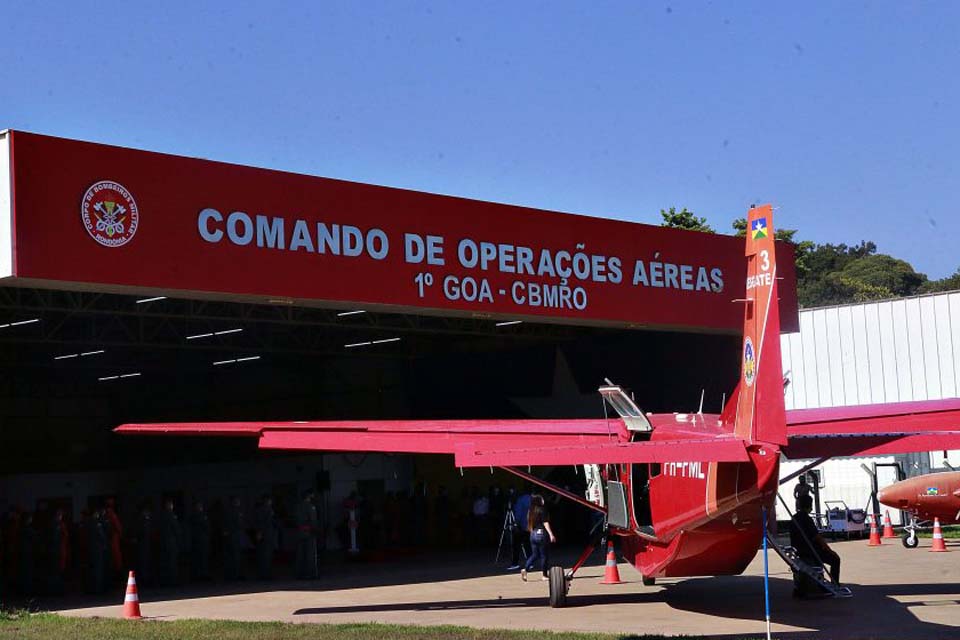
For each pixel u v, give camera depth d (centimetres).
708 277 2845
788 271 3055
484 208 2411
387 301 2227
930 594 1634
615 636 1277
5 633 1473
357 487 3391
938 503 2511
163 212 1941
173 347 2838
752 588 1789
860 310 3572
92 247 1845
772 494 1262
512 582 2091
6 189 1775
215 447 3803
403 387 3572
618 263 2652
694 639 1239
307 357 3641
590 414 3112
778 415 1180
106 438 4338
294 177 2122
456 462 1241
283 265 2084
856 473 3338
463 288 2350
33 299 2225
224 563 2458
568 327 3123
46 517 3684
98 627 1524
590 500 1725
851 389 3572
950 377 3356
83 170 1848
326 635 1355
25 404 4097
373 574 2430
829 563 1636
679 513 1357
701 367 2986
